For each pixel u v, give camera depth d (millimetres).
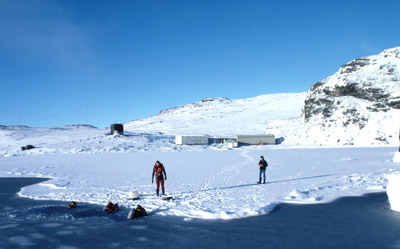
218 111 186750
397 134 68125
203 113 184500
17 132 105188
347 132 76875
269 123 127375
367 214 9195
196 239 7133
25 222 9406
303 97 184750
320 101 101688
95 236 7660
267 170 24547
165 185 17562
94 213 10656
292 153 47469
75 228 8547
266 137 88812
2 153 64250
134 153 56906
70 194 15398
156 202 12219
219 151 61125
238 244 6668
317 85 112062
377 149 51094
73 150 62281
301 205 10828
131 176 23734
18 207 12086
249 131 117250
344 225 8031
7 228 8641
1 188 18844
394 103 78812
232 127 128000
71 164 37438
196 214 9766
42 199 14156
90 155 52562
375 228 7668
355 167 24297
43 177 25812
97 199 13586
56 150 62938
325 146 68938
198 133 117812
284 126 114625
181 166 30500
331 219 8703
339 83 97688
